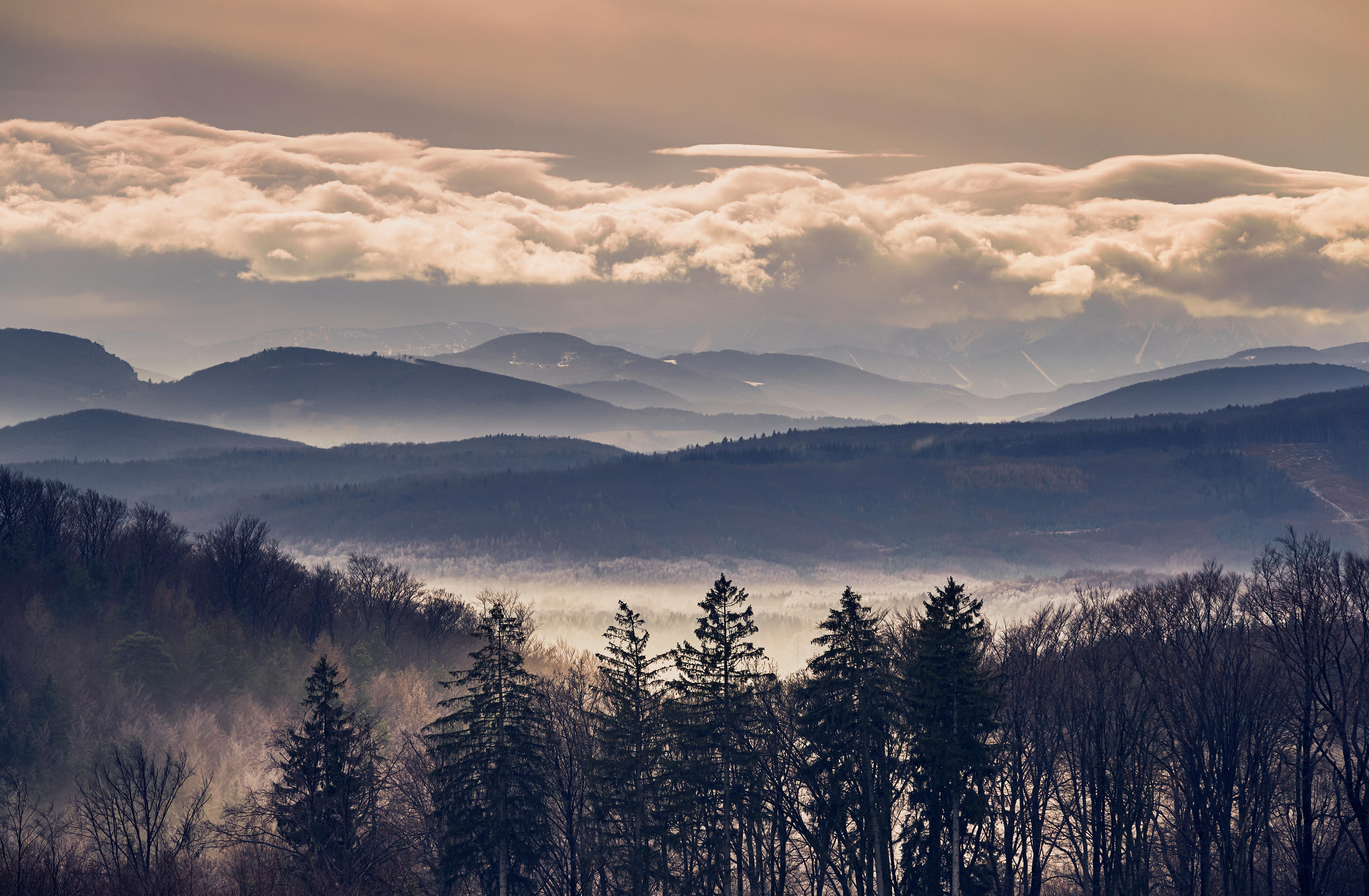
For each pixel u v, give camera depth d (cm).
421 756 8712
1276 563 8894
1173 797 8306
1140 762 8231
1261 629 8344
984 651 8825
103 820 8456
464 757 7525
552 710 8406
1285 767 8281
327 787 7525
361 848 7569
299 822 7444
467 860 7281
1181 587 9288
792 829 8525
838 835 7412
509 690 7562
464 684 7638
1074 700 8556
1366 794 7075
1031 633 9700
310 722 7750
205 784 9244
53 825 8594
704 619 7300
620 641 7581
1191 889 7788
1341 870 7581
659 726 7269
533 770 7600
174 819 9069
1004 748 7494
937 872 6875
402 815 8262
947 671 6769
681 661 7306
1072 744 8706
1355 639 7600
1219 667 8288
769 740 7525
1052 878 9225
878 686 7006
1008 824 8219
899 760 7144
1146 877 7806
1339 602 7881
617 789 7369
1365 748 7081
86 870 7369
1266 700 7881
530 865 7388
